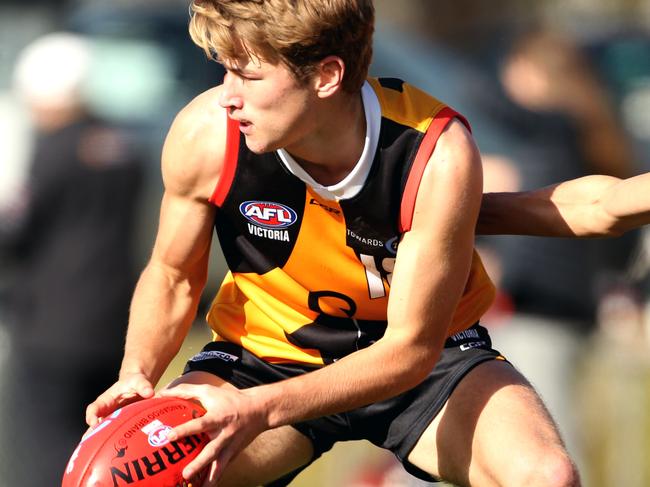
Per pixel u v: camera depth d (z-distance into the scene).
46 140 21.45
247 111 11.70
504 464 12.31
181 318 13.23
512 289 20.42
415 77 27.38
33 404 20.98
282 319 13.48
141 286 13.23
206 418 11.64
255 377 13.78
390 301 12.30
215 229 13.31
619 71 35.56
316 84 11.66
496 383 13.05
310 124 11.80
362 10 11.68
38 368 20.97
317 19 11.36
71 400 21.08
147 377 12.78
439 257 12.12
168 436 11.75
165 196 13.00
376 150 12.07
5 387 21.19
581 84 21.47
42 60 21.67
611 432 23.38
